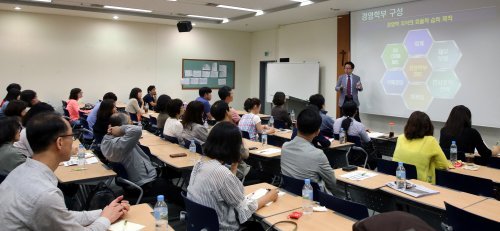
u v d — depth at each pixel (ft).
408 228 3.23
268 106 38.32
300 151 9.29
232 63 39.32
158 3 25.41
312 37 31.65
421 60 22.93
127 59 33.58
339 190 9.87
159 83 35.35
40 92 30.12
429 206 7.90
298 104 29.32
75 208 11.03
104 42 32.42
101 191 11.00
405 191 8.61
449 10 21.35
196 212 6.95
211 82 38.17
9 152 9.32
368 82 26.32
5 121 9.46
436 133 22.77
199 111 14.07
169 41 35.55
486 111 20.07
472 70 20.52
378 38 25.39
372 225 3.28
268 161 13.75
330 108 30.22
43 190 5.05
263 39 38.22
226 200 6.93
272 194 7.88
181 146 14.76
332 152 13.91
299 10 26.63
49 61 30.25
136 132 10.59
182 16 31.04
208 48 37.68
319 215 7.22
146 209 7.35
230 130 7.13
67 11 28.30
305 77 31.73
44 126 5.26
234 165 7.43
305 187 7.95
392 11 24.36
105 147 10.70
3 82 28.73
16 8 27.37
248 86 40.42
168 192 11.17
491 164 12.17
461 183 9.55
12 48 28.86
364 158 15.06
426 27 22.53
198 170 7.27
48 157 5.36
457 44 21.09
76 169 10.88
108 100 14.42
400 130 25.02
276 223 6.81
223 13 29.43
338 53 28.68
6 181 5.22
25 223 4.93
